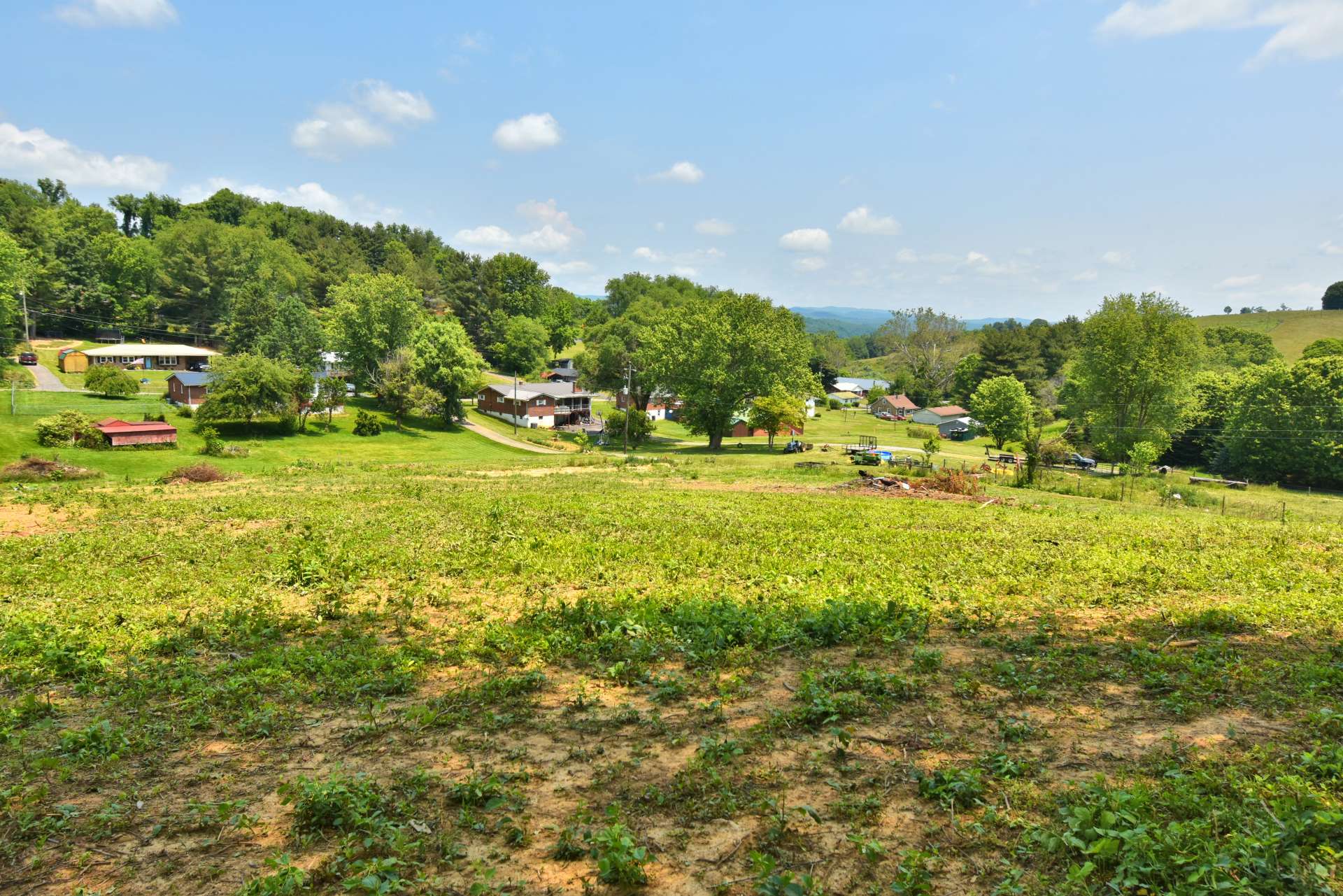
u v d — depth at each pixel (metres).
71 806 6.27
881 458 56.91
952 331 135.50
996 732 7.54
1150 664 9.38
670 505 27.42
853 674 9.06
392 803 6.28
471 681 9.59
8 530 21.89
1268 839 4.94
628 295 180.38
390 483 35.47
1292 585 14.62
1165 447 63.84
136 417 57.25
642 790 6.53
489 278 142.12
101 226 116.25
